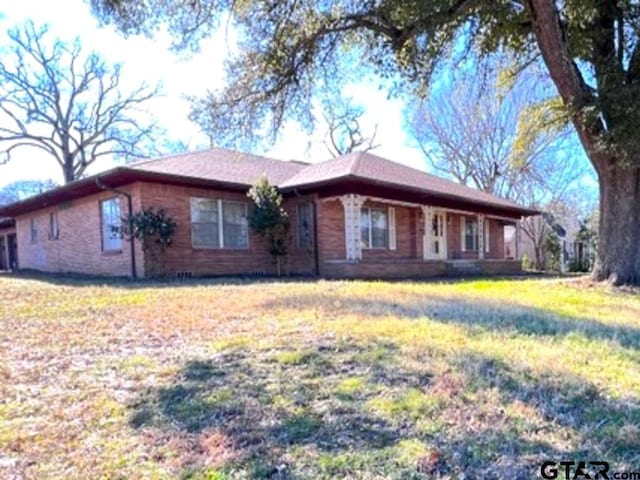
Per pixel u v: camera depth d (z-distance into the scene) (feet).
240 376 10.87
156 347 14.05
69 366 12.38
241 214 45.88
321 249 45.50
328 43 29.84
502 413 8.46
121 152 98.48
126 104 97.71
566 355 11.69
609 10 30.14
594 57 30.60
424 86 31.96
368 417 8.45
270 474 6.84
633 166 29.01
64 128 93.25
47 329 17.04
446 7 25.63
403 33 27.58
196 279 37.60
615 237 31.42
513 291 27.73
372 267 43.96
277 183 47.70
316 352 12.33
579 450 7.15
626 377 10.11
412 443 7.47
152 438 8.16
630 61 29.58
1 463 7.52
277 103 29.89
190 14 25.88
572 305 21.52
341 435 7.86
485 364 10.98
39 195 47.11
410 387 9.73
